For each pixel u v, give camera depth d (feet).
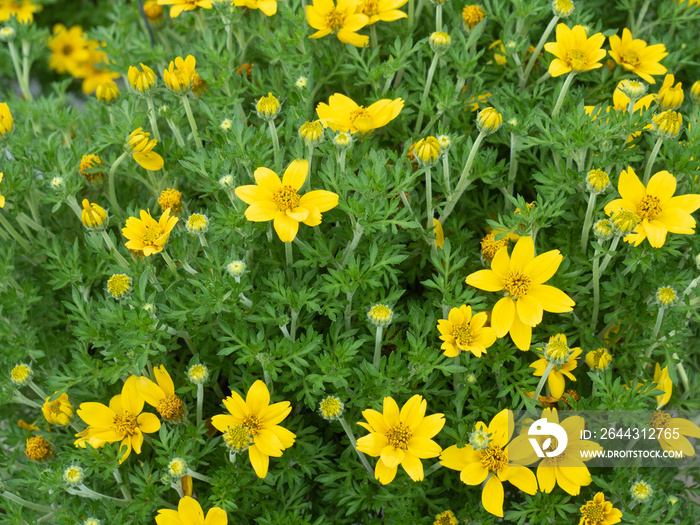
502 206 1.51
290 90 1.48
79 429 1.40
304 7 1.53
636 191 1.30
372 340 1.33
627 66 1.49
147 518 1.31
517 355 1.40
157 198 1.51
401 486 1.32
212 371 1.38
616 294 1.37
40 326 1.53
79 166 1.48
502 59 1.53
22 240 1.49
